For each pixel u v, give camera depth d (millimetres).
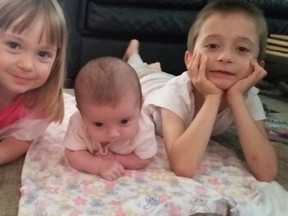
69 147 933
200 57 989
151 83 1291
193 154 929
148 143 952
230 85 991
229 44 978
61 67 1016
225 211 828
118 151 953
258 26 1011
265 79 1849
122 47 1791
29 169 926
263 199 878
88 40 1763
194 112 1069
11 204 823
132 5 1729
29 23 876
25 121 1018
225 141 1244
